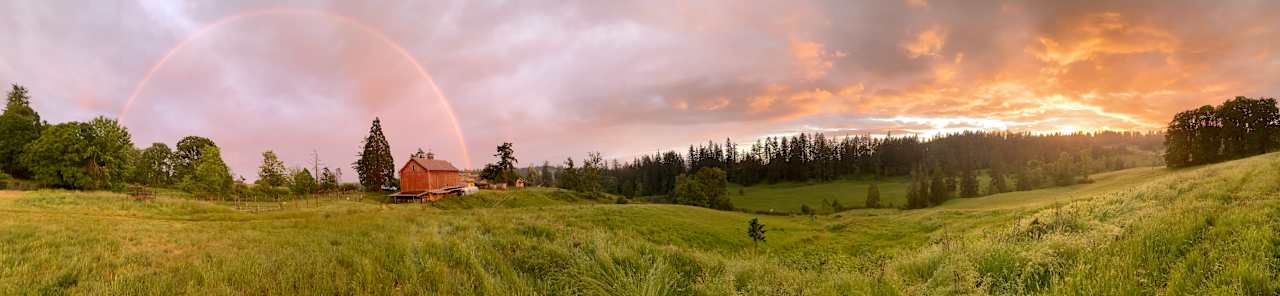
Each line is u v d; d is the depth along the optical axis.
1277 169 16.92
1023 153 192.25
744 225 44.31
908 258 11.28
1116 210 16.17
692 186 93.12
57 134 49.59
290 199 59.19
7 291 7.13
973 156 186.50
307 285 6.75
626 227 34.53
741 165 192.12
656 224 37.53
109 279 7.87
